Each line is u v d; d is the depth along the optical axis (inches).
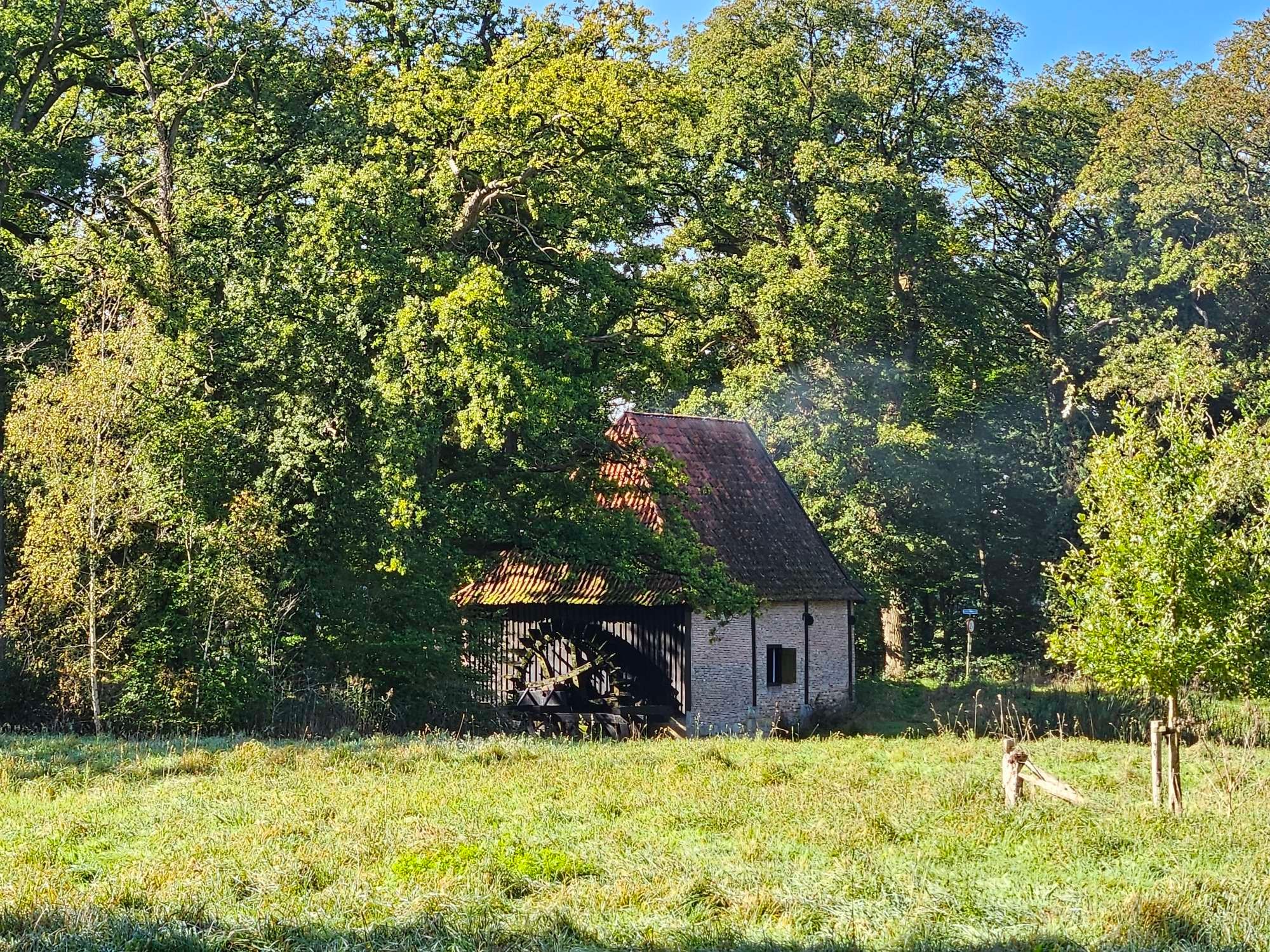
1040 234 2325.3
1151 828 611.2
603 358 1364.4
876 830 609.0
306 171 1263.5
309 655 1207.6
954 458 2192.4
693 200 2107.5
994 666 2117.4
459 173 1275.8
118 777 787.4
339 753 892.0
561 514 1370.6
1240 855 560.1
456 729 1230.3
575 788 753.6
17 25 1330.0
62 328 1371.8
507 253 1352.1
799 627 1653.5
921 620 2482.8
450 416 1254.3
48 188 1449.3
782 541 1692.9
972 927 458.9
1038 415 2461.9
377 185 1205.1
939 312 2140.7
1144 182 2025.1
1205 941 438.3
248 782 766.5
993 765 946.1
